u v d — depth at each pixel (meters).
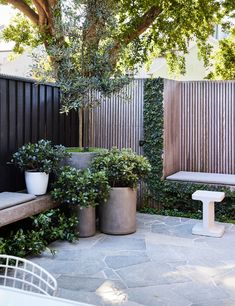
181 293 3.39
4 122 4.78
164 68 12.62
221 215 6.03
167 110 6.51
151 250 4.52
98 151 5.62
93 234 5.12
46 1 7.38
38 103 5.45
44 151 4.82
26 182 4.80
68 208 5.23
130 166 5.16
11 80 4.89
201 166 7.04
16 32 9.05
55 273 3.85
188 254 4.38
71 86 5.32
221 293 3.39
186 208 6.30
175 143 6.98
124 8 7.70
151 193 6.43
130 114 6.57
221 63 9.98
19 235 4.25
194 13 8.15
